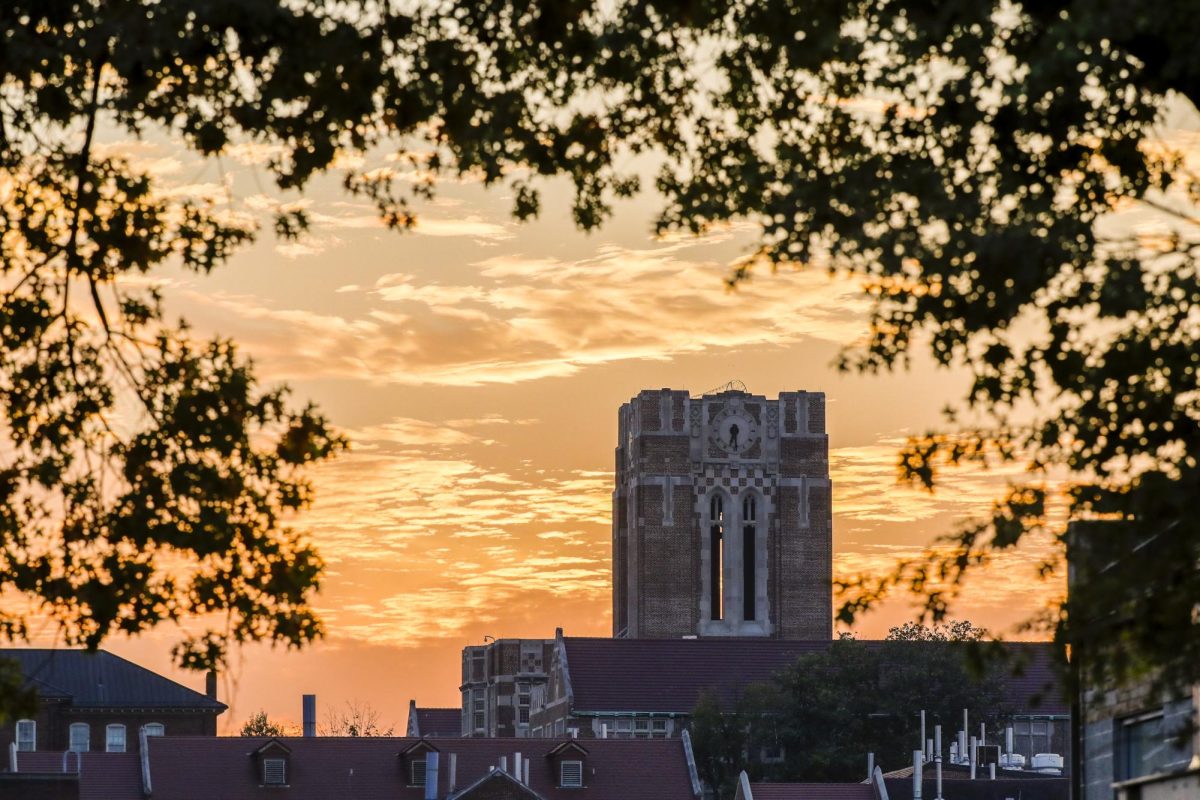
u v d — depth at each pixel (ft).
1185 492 116.47
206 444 157.99
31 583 156.97
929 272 121.90
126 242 153.99
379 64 138.92
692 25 139.95
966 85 124.67
